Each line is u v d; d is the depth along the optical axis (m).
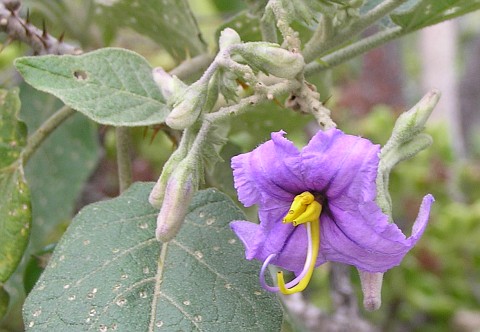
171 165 0.09
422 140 0.10
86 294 0.10
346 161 0.08
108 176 0.21
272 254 0.09
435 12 0.12
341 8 0.11
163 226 0.09
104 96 0.11
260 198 0.09
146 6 0.14
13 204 0.12
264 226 0.09
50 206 0.16
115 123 0.11
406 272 0.23
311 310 0.19
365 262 0.09
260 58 0.09
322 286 0.23
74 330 0.09
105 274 0.10
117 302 0.10
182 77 0.13
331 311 0.23
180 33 0.14
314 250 0.09
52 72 0.11
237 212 0.11
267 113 0.14
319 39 0.11
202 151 0.09
